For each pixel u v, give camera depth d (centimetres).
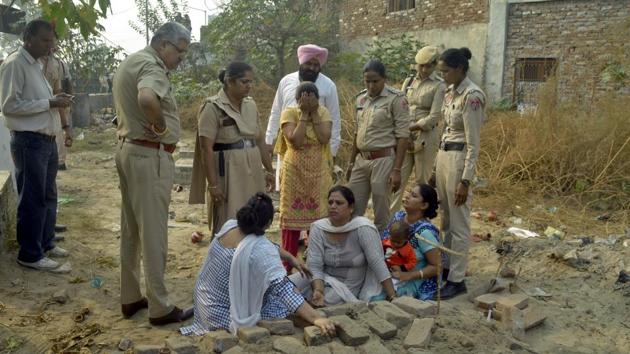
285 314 359
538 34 1214
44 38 459
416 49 1398
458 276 459
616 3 1102
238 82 427
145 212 380
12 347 365
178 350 325
